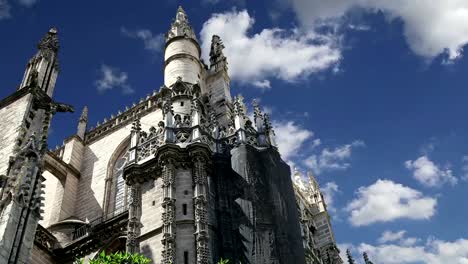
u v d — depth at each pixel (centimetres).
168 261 2558
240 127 3438
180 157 3089
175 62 4244
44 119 2934
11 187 2372
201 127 3309
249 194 3002
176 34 4484
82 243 3250
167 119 3322
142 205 3027
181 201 2875
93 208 3900
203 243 2638
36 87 2988
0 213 2266
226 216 2917
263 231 2859
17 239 2212
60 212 3831
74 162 4288
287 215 3020
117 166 4181
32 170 2500
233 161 3198
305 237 3912
